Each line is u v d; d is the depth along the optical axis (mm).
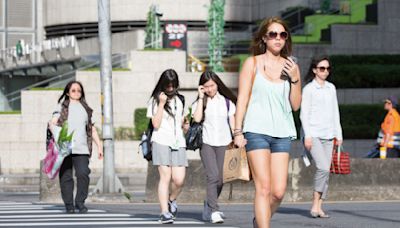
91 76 70062
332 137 31062
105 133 42844
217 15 75250
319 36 78125
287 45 21234
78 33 96875
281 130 20734
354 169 40344
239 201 39781
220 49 74312
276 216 31984
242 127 21062
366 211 33969
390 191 40625
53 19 98375
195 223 29656
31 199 45219
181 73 70500
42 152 69812
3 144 69938
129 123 70562
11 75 89750
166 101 29500
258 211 20438
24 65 87562
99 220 30844
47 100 69875
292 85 20953
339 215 32312
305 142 30859
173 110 29516
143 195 48031
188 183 40125
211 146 29984
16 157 69750
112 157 42844
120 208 36625
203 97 30188
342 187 40156
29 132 69875
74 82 33062
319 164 30984
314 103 30844
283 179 20750
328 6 83938
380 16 74438
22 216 32625
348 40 73688
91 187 54469
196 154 67938
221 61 74438
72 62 85938
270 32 20906
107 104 43188
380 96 69875
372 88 70000
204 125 30031
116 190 42656
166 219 29328
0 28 100125
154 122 29391
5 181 62062
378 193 40469
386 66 70562
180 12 93625
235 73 72250
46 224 29422
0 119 69812
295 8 85562
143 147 29812
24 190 56469
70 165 33656
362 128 67062
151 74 70625
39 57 88812
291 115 21031
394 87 70188
